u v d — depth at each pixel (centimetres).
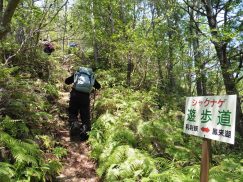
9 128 636
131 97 1065
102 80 1249
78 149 755
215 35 1079
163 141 763
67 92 1148
